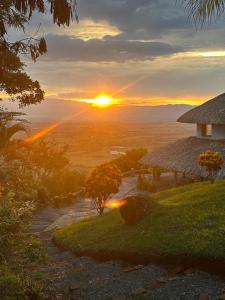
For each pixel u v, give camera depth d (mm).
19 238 8352
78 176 35938
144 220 12695
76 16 14805
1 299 7145
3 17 13203
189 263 9273
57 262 11672
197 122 32500
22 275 8109
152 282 8844
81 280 9688
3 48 14875
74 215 22625
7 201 8742
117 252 11055
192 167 28266
